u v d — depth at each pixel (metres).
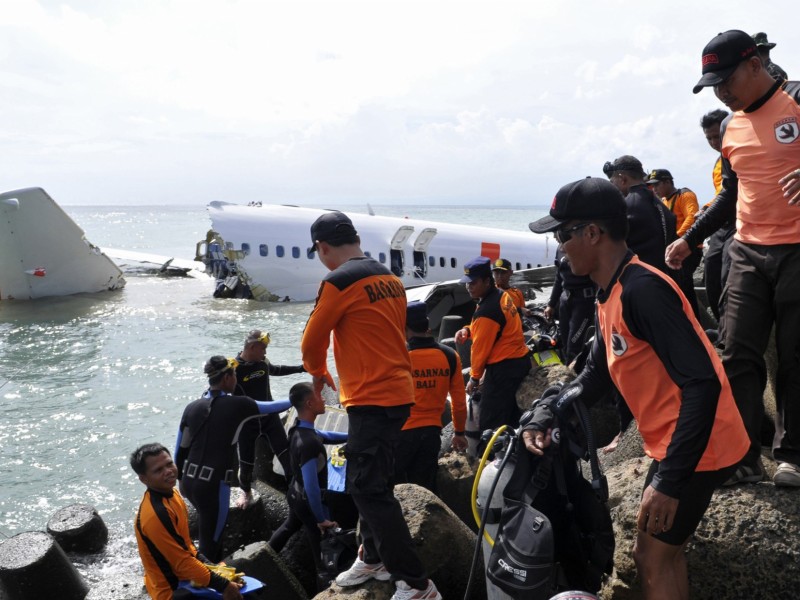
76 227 24.72
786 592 2.85
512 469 2.57
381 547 3.24
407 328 4.98
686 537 2.35
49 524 6.35
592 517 2.59
